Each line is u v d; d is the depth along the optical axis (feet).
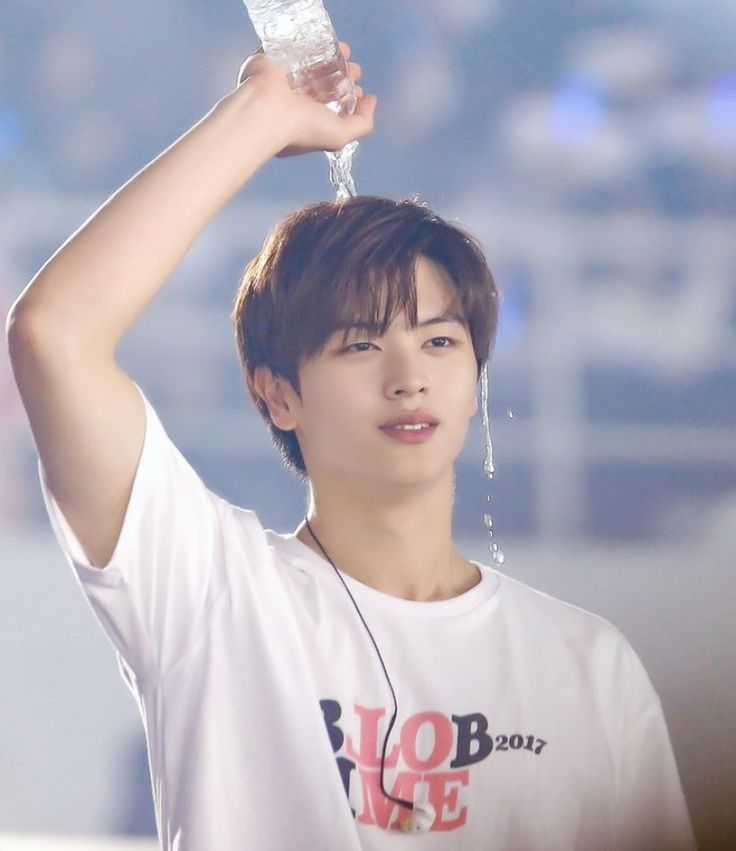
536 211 39.58
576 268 39.22
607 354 38.68
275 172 40.22
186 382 40.01
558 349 38.73
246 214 40.24
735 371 38.37
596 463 37.35
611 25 39.65
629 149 39.60
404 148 40.37
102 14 42.22
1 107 42.50
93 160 42.47
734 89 39.24
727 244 39.09
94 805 31.37
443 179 40.40
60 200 42.47
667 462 37.52
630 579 35.55
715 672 33.88
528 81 40.06
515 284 39.22
